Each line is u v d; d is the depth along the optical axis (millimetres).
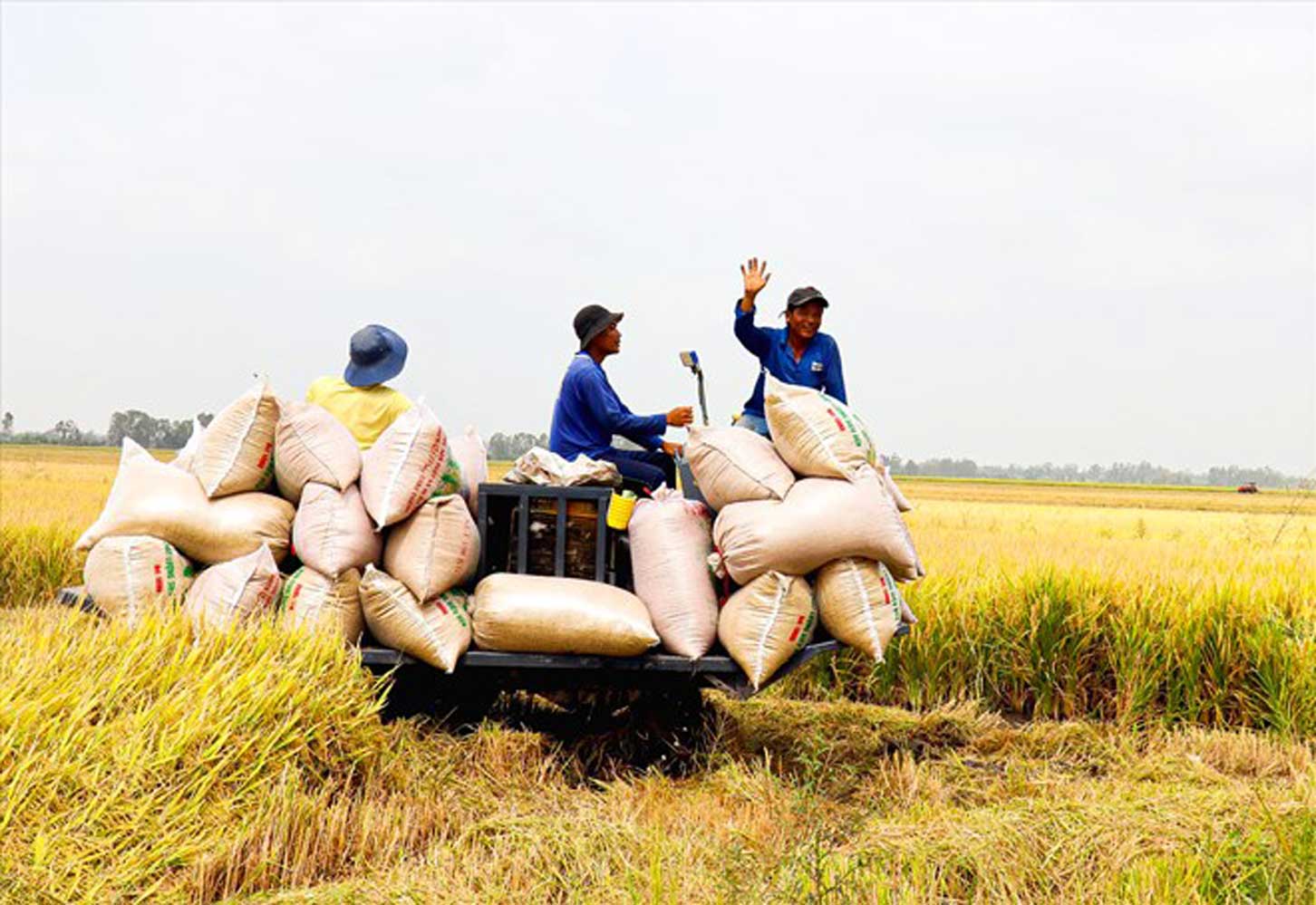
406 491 5734
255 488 6117
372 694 5469
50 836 4059
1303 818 4746
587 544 6098
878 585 5957
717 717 6875
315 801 4730
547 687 6207
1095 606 8750
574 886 4184
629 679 6180
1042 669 8602
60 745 4414
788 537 5738
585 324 7043
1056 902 4133
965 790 5887
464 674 6207
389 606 5645
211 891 4219
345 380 6949
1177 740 7281
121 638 5285
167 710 4711
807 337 7344
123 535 5898
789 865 4160
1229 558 12133
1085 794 5680
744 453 5977
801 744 6773
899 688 8852
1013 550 12859
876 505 5883
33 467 43750
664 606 5953
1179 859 4348
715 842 4621
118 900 3980
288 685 5059
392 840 4625
